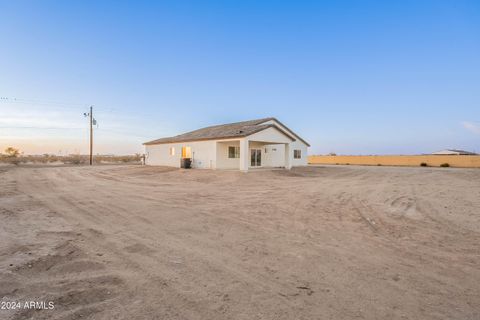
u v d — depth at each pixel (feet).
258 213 28.66
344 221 25.75
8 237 19.44
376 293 12.33
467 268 15.21
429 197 39.50
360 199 37.60
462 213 29.17
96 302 11.19
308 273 14.39
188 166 87.81
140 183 56.95
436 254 17.35
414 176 78.38
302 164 114.93
